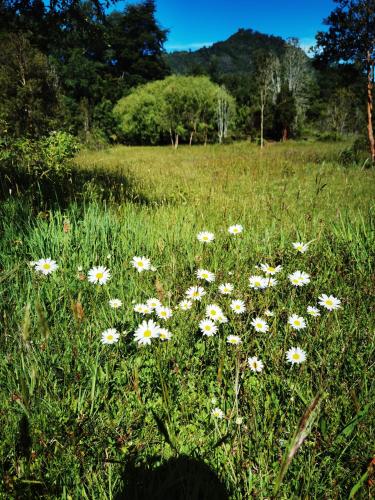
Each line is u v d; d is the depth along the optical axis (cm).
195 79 4750
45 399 174
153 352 210
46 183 579
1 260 299
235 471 153
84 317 226
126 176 1043
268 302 265
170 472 144
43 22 782
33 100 1802
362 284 306
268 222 503
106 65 6475
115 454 161
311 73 6706
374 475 144
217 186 901
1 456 149
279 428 165
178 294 278
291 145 4144
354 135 5138
